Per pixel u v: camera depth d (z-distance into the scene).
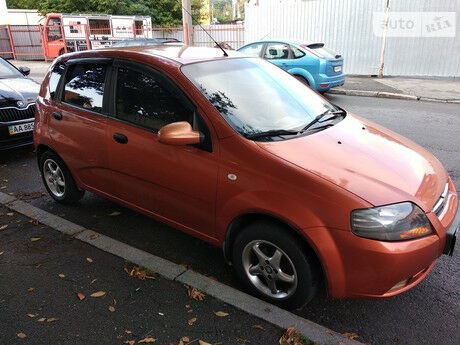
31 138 6.31
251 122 3.08
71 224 4.08
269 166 2.71
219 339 2.63
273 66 4.04
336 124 3.45
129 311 2.90
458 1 13.01
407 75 14.36
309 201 2.54
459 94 11.04
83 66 3.98
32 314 2.88
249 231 2.83
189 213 3.22
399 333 2.70
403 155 3.08
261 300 2.96
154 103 3.32
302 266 2.65
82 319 2.83
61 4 29.16
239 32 20.88
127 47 3.95
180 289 3.12
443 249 2.66
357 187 2.54
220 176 2.89
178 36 25.58
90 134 3.79
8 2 35.12
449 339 2.64
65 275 3.32
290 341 2.58
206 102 3.04
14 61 22.95
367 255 2.43
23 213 4.34
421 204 2.58
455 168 5.60
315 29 15.07
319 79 10.46
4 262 3.52
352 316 2.86
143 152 3.35
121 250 3.62
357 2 14.12
